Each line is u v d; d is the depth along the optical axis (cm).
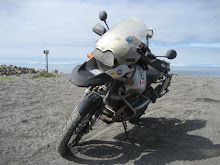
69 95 727
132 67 348
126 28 347
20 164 306
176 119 510
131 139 399
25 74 1500
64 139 310
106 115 362
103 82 305
